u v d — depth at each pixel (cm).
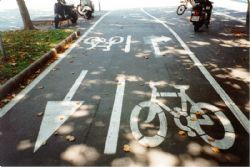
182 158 438
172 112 565
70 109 595
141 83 717
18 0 1463
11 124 551
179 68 821
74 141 487
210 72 782
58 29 1443
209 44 1081
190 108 580
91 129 519
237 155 441
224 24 1481
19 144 488
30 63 877
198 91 659
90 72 813
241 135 488
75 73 809
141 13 2108
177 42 1129
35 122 553
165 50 1019
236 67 818
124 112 572
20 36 1284
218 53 959
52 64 902
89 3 1883
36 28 1568
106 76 776
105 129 517
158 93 654
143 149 459
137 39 1211
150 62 886
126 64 874
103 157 445
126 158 440
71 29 1421
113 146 469
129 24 1608
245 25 1423
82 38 1270
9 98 662
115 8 2588
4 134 519
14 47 1087
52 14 2273
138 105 599
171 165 424
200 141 475
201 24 1319
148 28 1462
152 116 553
